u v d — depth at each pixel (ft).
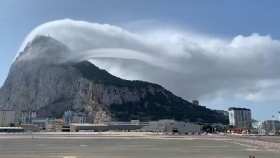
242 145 519.19
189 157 295.28
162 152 356.38
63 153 335.26
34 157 287.48
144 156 303.89
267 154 337.31
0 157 284.41
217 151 378.53
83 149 403.13
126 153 339.77
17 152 347.36
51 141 631.97
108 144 531.09
